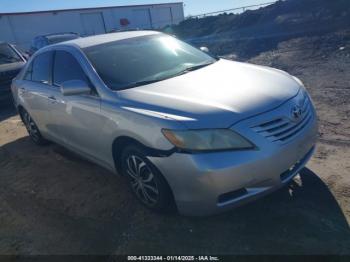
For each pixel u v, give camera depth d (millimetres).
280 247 2713
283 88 3203
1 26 29438
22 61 9492
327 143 4238
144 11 42125
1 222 3689
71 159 5023
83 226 3379
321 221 2916
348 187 3293
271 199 3283
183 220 3197
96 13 36406
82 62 3859
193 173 2676
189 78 3510
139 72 3732
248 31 18516
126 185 3990
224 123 2682
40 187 4320
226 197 2762
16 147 5941
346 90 6090
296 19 16734
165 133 2773
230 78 3422
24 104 5332
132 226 3244
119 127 3189
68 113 4012
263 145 2699
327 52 9562
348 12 13914
